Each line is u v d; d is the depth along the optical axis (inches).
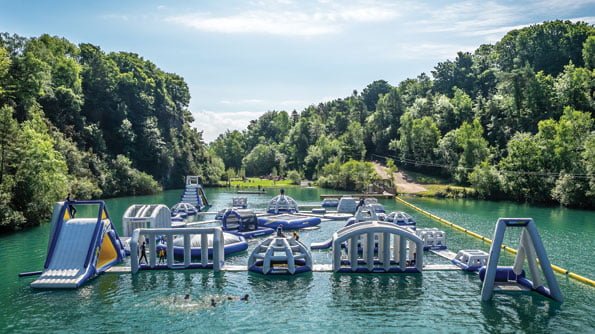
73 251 1574.8
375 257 1914.4
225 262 1803.6
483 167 4338.1
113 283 1509.6
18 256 1958.7
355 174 5403.5
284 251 1632.6
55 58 4854.8
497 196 4249.5
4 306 1306.6
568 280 1557.6
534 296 1380.4
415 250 1696.6
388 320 1212.5
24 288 1464.1
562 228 2664.9
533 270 1408.7
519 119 5260.8
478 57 7765.8
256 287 1471.5
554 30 6717.5
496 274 1502.2
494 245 1368.1
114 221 2979.8
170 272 1631.4
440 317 1230.3
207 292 1423.5
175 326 1171.9
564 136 4028.1
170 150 6053.2
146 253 1886.1
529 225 1379.2
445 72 7416.3
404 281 1536.7
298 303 1332.4
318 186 5994.1
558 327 1166.3
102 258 1777.8
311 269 1652.3
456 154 5236.2
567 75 5206.7
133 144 5551.2
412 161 5753.0
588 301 1344.7
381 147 6673.2
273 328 1162.6
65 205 1673.2
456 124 6087.6
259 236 2374.5
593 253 1961.1
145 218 2078.0
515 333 1134.4
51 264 1541.6
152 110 6122.1
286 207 3112.7
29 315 1241.4
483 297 1350.9
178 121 6732.3
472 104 6264.8
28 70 3715.6
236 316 1235.2
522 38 6884.8
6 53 3580.2
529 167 4116.6
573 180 3688.5
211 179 6510.8
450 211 3447.3
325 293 1417.3
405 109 6879.9
